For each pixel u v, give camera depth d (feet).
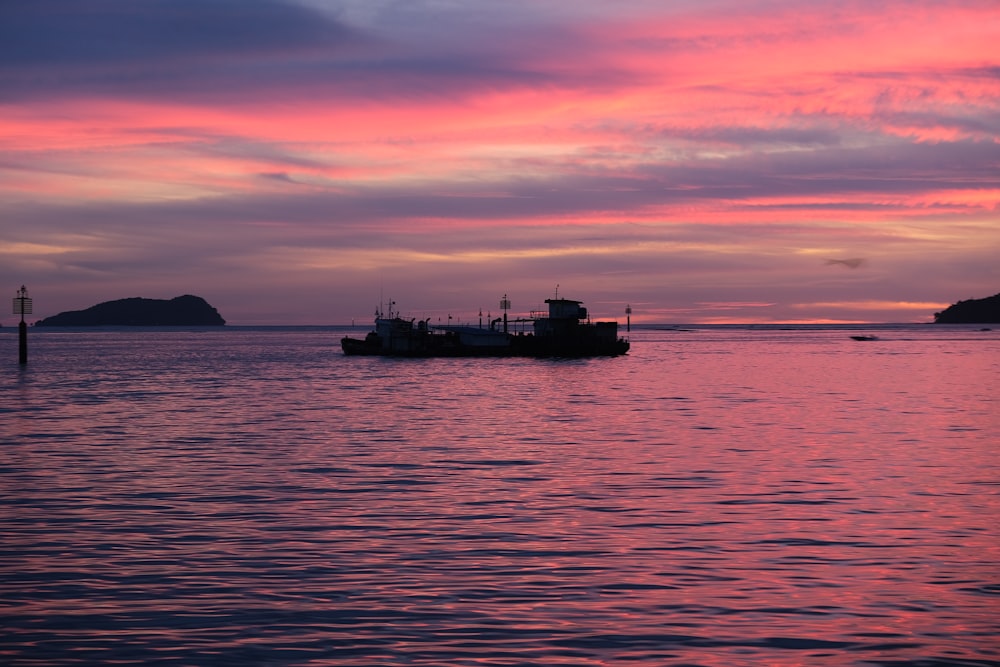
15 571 91.76
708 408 272.92
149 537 106.22
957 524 111.24
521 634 74.13
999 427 217.15
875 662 68.23
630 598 82.99
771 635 73.61
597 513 118.83
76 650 70.79
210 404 291.38
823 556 96.68
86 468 157.28
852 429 213.66
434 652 70.38
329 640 72.84
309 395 330.34
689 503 124.88
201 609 80.23
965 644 71.56
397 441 194.39
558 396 323.37
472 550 99.96
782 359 652.48
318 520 115.24
